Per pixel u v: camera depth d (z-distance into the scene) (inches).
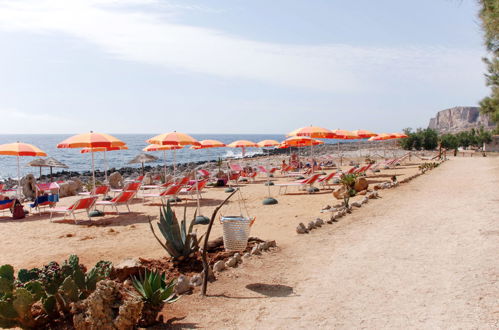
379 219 343.9
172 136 512.7
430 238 271.3
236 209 435.5
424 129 2257.6
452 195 476.1
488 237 263.3
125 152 2970.0
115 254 264.8
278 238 288.4
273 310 163.5
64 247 289.4
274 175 904.9
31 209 507.2
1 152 521.0
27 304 138.9
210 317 158.4
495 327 139.1
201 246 258.1
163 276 170.2
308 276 204.4
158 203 507.5
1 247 297.3
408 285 184.9
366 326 145.7
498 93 546.9
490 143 2273.6
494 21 332.2
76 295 147.8
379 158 1438.2
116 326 135.6
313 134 703.1
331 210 388.5
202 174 764.0
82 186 740.7
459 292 172.7
